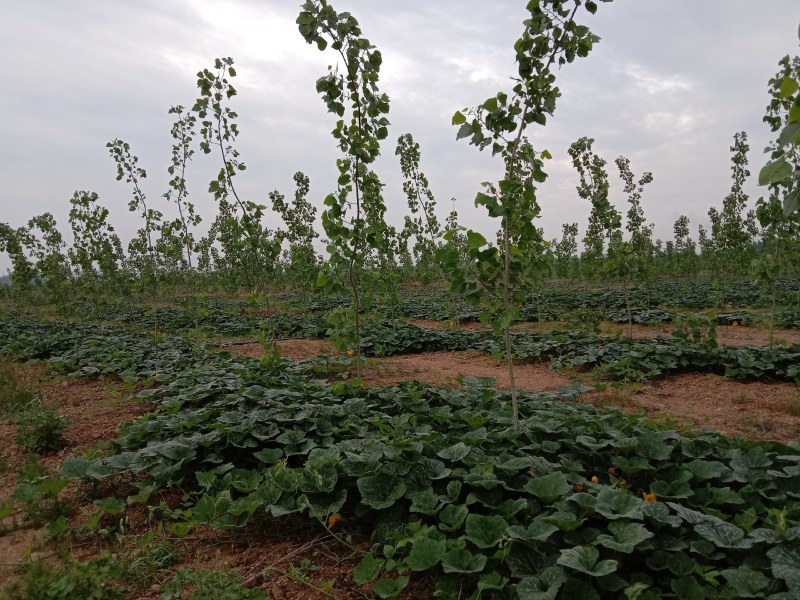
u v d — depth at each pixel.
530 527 2.67
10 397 6.47
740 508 3.13
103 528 3.51
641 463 3.51
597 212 10.96
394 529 3.17
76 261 13.37
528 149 4.55
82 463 3.85
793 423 5.59
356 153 6.29
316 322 14.52
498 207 4.21
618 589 2.37
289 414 4.70
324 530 3.41
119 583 2.88
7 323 15.52
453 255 4.33
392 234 13.39
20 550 3.29
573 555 2.40
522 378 8.12
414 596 2.72
